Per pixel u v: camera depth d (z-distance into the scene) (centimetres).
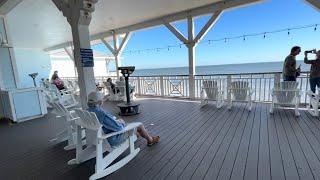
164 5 550
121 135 248
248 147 271
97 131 218
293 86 405
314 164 221
